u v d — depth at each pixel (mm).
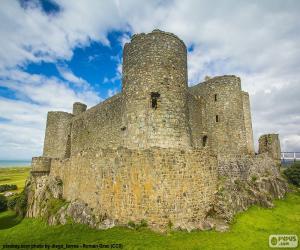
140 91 16922
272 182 22562
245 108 31109
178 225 13531
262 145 30281
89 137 25031
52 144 30938
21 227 19438
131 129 16734
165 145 15984
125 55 18625
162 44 17438
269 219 16125
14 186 47469
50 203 20750
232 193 17000
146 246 11656
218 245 11844
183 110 17266
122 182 14766
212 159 16469
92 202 16656
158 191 13820
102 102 24484
